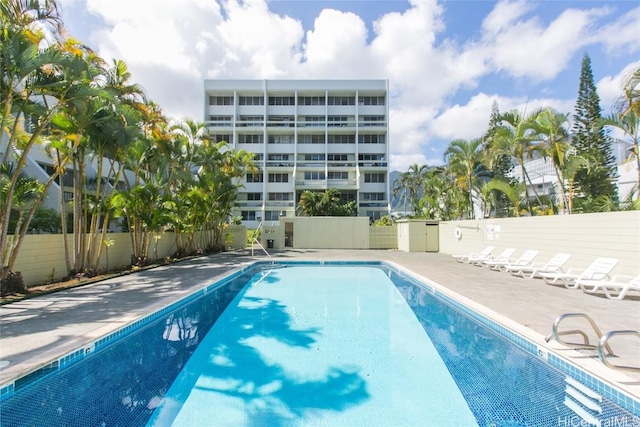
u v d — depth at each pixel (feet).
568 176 47.50
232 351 16.52
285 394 12.27
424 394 12.19
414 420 10.53
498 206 72.54
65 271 32.45
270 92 126.93
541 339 14.55
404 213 140.77
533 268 32.45
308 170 123.75
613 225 26.76
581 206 55.67
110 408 11.34
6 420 10.61
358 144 125.29
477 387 12.75
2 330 16.10
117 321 17.66
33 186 30.19
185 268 41.24
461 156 70.23
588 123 71.00
